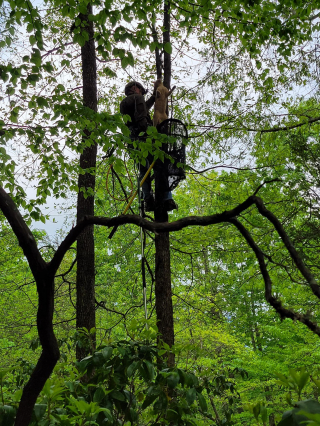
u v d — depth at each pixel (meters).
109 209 11.59
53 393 2.03
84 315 6.11
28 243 1.64
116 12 4.02
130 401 2.55
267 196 9.34
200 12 5.33
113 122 3.92
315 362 10.85
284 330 11.80
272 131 8.67
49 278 1.67
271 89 8.12
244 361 11.52
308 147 8.61
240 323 15.84
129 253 12.10
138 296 12.66
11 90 3.82
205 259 13.02
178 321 11.45
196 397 2.57
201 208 13.27
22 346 12.00
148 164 4.74
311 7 5.93
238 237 9.73
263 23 6.02
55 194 5.54
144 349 2.63
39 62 3.78
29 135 4.44
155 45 4.12
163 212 5.08
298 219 10.07
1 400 2.10
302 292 10.31
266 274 1.40
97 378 2.55
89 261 6.32
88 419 1.96
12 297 13.06
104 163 8.59
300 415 1.16
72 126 4.57
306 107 9.16
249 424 10.84
